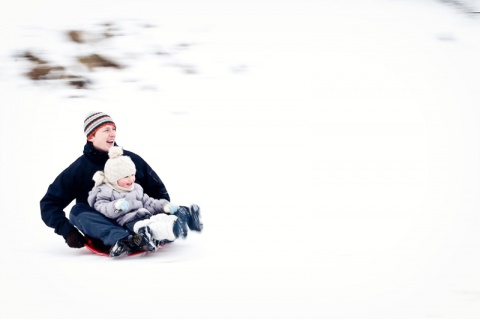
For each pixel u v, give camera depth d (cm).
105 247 845
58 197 873
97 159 894
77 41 1716
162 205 871
